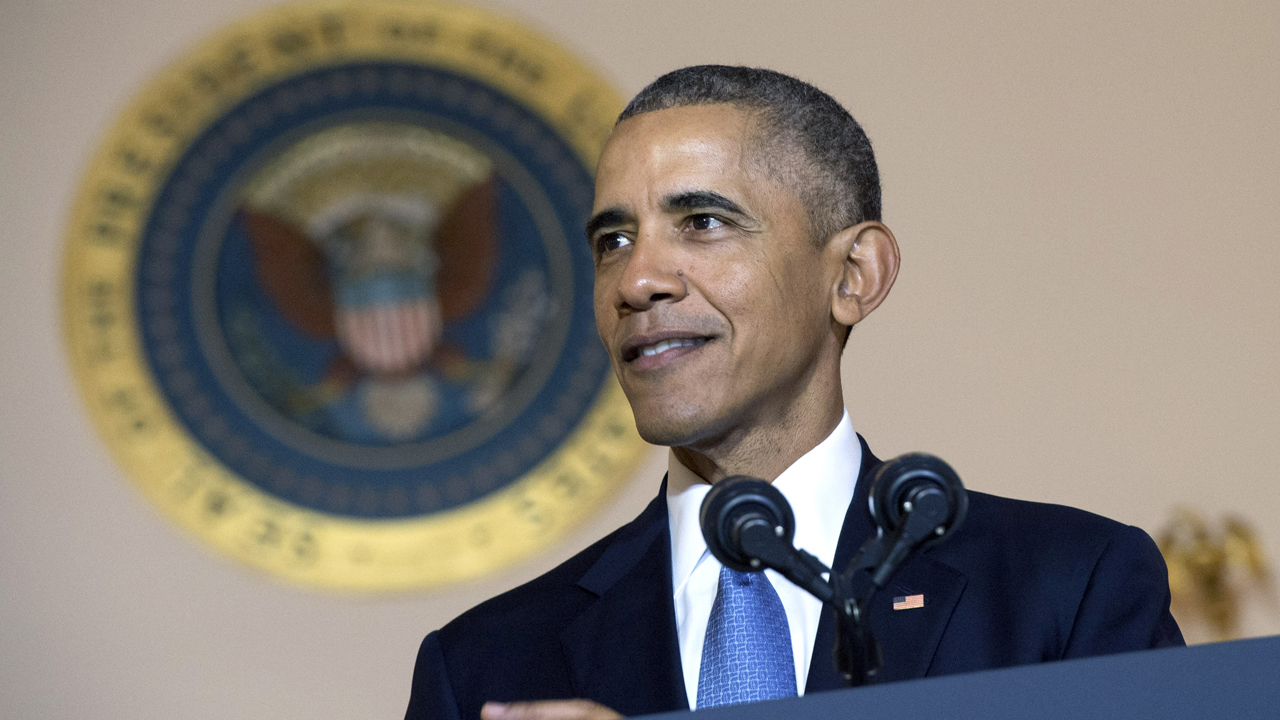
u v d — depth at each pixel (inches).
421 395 590.9
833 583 137.6
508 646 213.3
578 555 231.0
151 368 577.6
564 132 593.6
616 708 194.5
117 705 558.6
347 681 570.9
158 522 572.4
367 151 593.6
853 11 606.2
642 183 194.9
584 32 596.4
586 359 593.0
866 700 117.7
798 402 200.5
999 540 200.4
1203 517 580.4
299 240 591.2
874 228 207.3
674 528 208.4
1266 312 594.2
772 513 138.8
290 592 575.8
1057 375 591.2
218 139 587.5
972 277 595.5
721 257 191.3
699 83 205.0
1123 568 192.5
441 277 595.8
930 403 587.2
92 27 585.0
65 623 561.3
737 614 186.2
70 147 579.5
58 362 573.3
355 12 590.9
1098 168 601.9
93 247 576.7
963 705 117.0
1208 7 609.0
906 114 602.2
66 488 568.4
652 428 192.5
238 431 580.7
